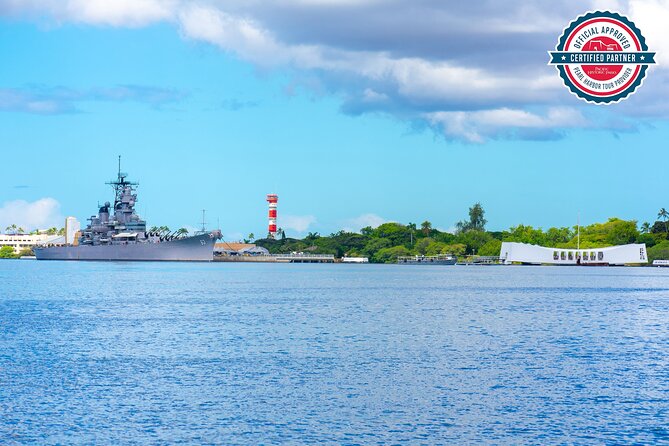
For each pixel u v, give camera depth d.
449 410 56.03
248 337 90.69
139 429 51.28
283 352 79.62
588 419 53.91
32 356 76.81
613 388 62.94
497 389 62.41
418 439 49.56
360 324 104.81
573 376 67.56
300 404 57.47
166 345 84.25
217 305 135.00
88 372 68.50
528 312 125.25
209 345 84.31
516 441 49.34
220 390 61.62
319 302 143.62
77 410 55.62
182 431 50.91
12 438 49.44
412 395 60.25
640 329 101.62
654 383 64.88
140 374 67.62
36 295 159.25
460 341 88.62
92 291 172.50
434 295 167.38
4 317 112.62
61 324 103.56
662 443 49.03
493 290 189.12
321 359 75.44
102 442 48.75
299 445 48.44
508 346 84.81
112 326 101.25
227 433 50.56
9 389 61.69
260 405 57.09
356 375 67.56
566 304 143.12
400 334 94.44
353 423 52.78
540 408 56.69
